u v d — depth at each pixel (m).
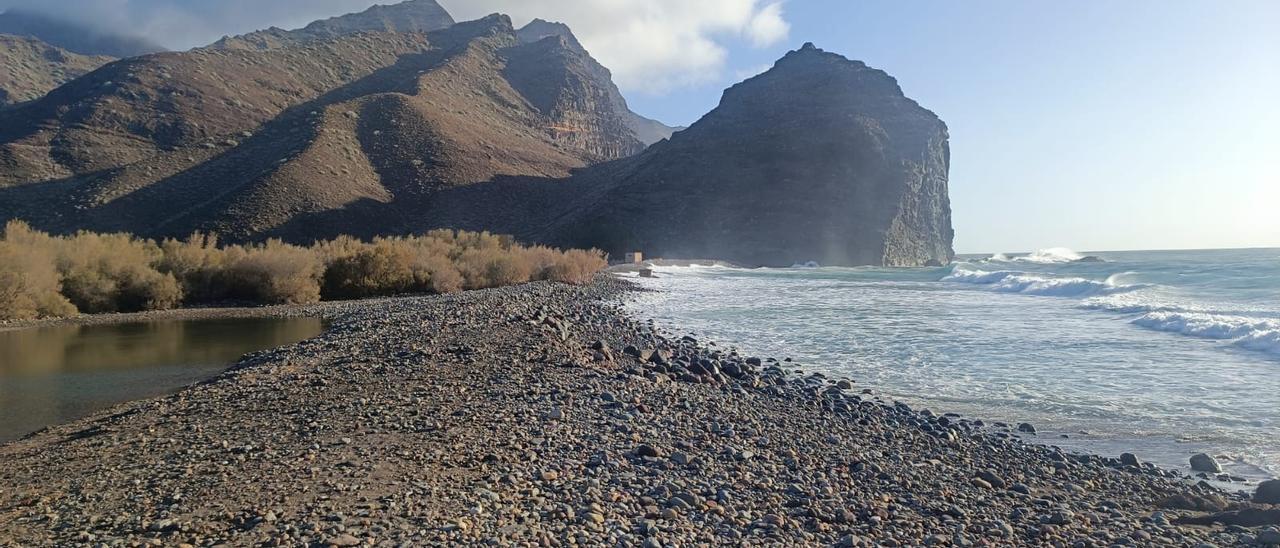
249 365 14.90
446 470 7.03
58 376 15.34
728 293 40.22
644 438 8.66
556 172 132.62
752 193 110.75
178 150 97.31
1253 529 6.49
